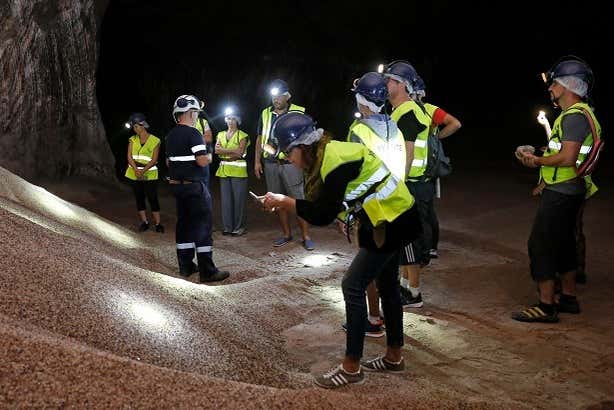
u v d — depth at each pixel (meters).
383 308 4.04
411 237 3.67
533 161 5.11
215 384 2.85
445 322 5.13
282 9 19.31
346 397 3.08
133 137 8.39
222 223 9.33
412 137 4.88
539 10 22.03
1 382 2.39
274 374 3.70
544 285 5.16
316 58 19.81
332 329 4.80
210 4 18.08
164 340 3.51
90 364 2.64
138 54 17.52
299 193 7.55
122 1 16.72
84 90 11.19
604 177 12.95
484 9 22.09
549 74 5.12
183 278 6.08
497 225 9.01
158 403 2.58
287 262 7.06
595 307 5.58
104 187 11.30
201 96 18.22
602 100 20.83
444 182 12.57
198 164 5.85
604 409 3.72
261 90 19.06
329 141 3.44
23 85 10.17
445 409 3.21
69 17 10.76
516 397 3.83
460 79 22.67
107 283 4.02
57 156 10.91
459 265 6.92
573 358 4.43
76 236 5.71
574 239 5.35
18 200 6.33
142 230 8.48
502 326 5.09
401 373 4.09
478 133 19.31
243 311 4.89
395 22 20.83
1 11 9.73
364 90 3.90
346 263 6.98
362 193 3.55
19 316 3.13
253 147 16.38
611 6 21.12
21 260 3.74
